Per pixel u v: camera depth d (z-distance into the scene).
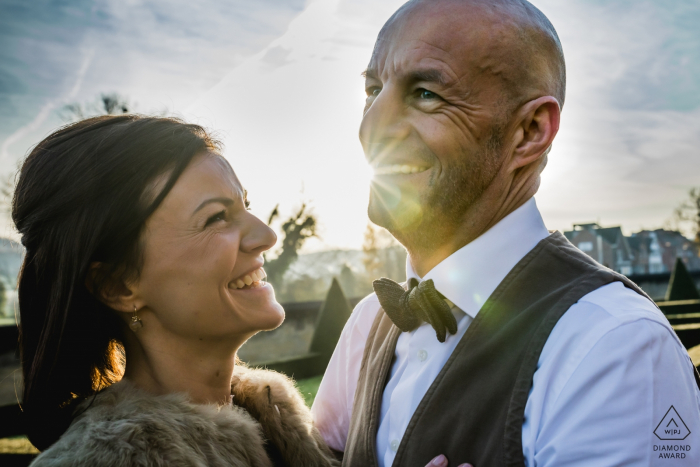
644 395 1.10
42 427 1.37
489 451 1.18
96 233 1.30
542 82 1.35
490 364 1.26
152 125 1.38
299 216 35.94
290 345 19.16
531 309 1.27
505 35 1.31
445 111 1.32
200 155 1.41
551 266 1.34
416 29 1.35
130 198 1.31
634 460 1.07
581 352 1.16
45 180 1.35
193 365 1.42
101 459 1.06
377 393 1.54
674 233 56.81
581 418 1.12
